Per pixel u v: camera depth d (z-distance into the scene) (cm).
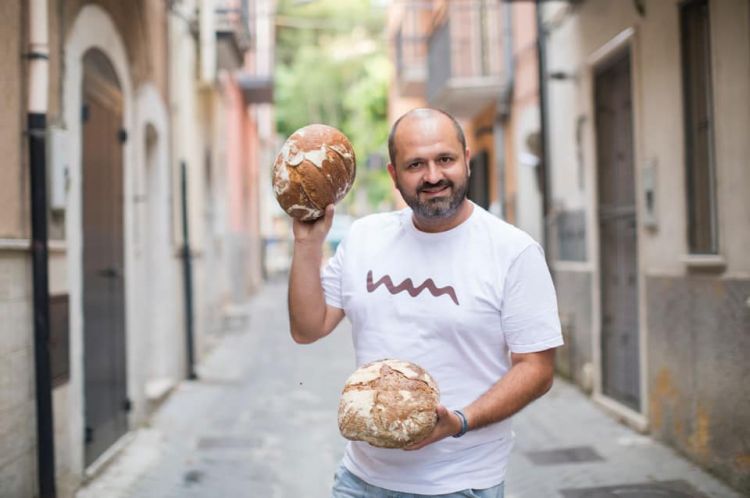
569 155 855
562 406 743
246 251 2016
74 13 523
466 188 232
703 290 530
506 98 1173
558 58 888
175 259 879
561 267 886
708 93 534
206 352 1113
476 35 1246
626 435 632
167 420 712
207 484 531
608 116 765
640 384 655
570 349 855
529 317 229
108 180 611
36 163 434
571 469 549
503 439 239
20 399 421
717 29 501
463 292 230
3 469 398
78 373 509
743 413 478
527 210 1067
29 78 437
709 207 545
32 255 434
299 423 701
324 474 554
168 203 848
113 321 616
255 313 1677
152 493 510
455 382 231
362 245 247
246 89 1828
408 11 1852
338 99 3950
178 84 913
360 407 211
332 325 252
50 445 438
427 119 230
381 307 237
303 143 240
